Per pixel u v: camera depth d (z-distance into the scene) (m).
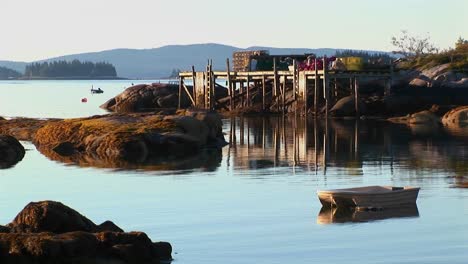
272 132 69.00
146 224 30.78
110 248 23.28
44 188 39.59
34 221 24.17
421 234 28.41
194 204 34.56
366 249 26.55
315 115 82.56
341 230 29.23
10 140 53.91
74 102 145.25
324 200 33.53
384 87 86.38
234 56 104.31
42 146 58.84
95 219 31.89
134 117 60.28
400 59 114.50
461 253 25.81
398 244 27.09
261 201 35.09
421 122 74.75
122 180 41.81
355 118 80.69
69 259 22.41
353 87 87.81
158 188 38.91
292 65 89.38
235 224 30.50
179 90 98.81
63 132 58.41
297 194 36.78
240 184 39.91
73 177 43.22
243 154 53.62
